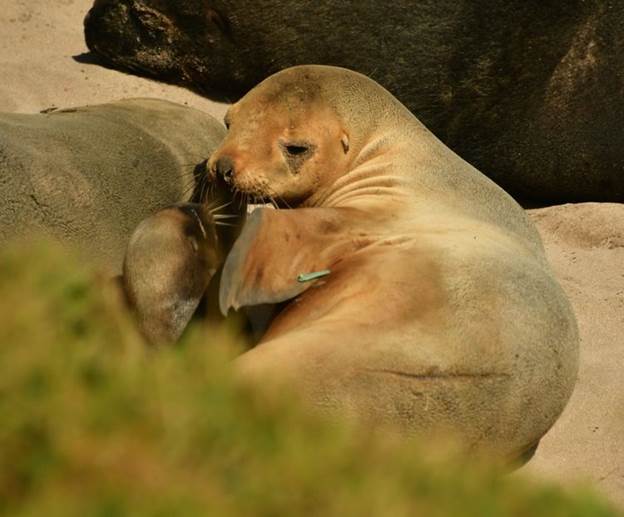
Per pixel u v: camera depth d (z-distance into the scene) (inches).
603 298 886.4
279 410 406.0
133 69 1159.6
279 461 365.4
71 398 362.3
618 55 1062.4
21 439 344.8
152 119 893.8
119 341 453.1
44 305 414.6
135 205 820.6
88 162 808.3
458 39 1075.9
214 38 1129.4
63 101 1076.5
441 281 601.0
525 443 623.5
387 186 723.4
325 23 1096.8
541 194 1104.8
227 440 364.2
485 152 1095.0
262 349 557.3
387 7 1082.7
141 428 357.7
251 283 618.8
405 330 573.9
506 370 588.1
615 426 735.1
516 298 613.0
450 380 568.7
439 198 714.2
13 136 786.2
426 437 566.6
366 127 751.7
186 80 1160.8
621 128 1065.5
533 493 418.6
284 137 745.6
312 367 546.0
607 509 427.2
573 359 637.3
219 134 925.2
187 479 345.1
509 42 1071.6
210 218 726.5
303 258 630.5
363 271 611.8
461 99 1087.6
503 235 693.3
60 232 765.9
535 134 1081.4
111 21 1146.0
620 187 1077.1
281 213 640.4
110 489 333.4
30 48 1155.3
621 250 967.0
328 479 367.6
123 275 707.4
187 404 376.2
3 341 384.5
